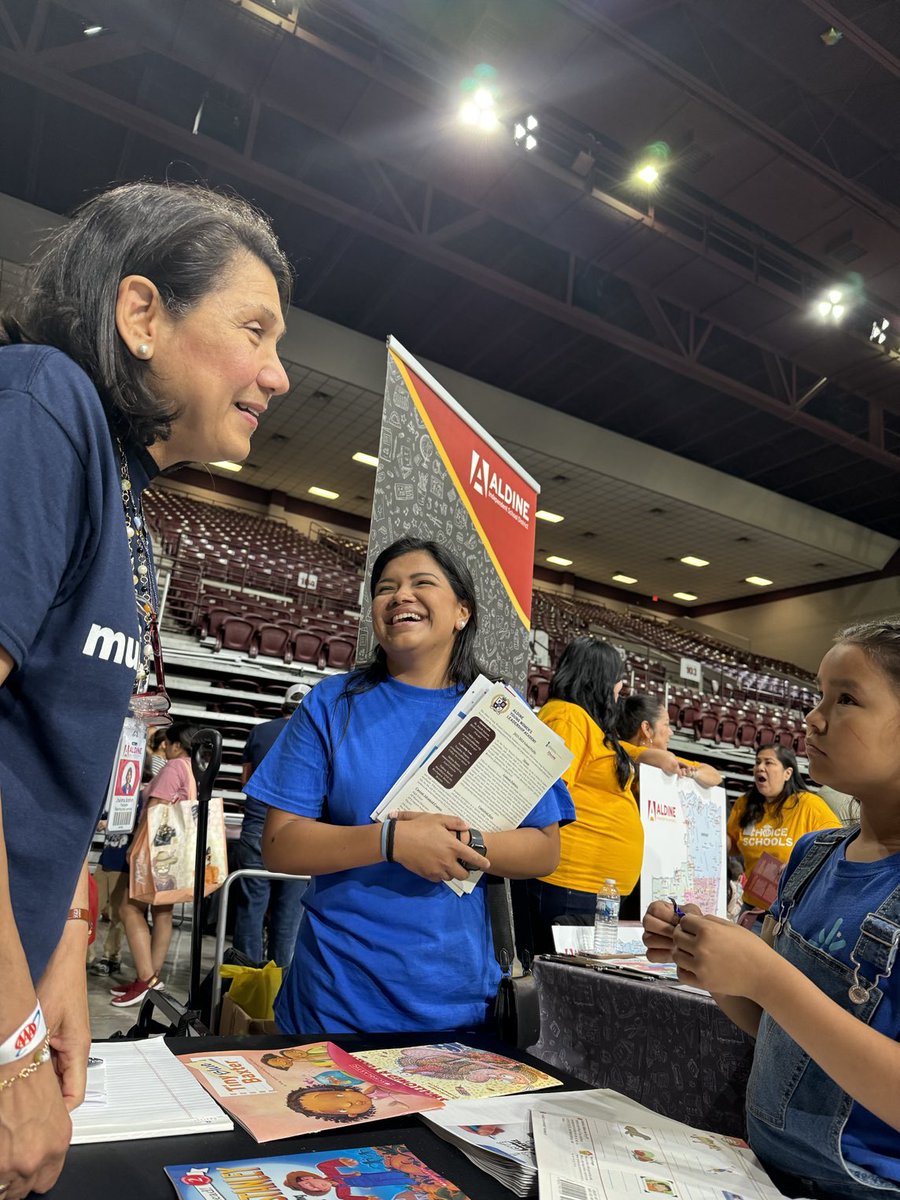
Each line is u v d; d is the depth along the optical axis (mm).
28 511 571
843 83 8500
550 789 1386
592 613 20906
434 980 1202
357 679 1431
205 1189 604
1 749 612
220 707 8273
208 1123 724
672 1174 757
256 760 3908
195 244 726
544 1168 707
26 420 587
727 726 12320
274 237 834
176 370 727
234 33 7980
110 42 8250
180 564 11078
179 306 717
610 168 9992
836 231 10383
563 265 12523
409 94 8617
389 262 12734
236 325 738
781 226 10398
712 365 14562
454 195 10094
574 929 1917
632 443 16266
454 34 8461
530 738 1277
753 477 18281
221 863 3574
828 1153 794
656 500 16953
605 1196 680
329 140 10320
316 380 13703
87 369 693
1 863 541
